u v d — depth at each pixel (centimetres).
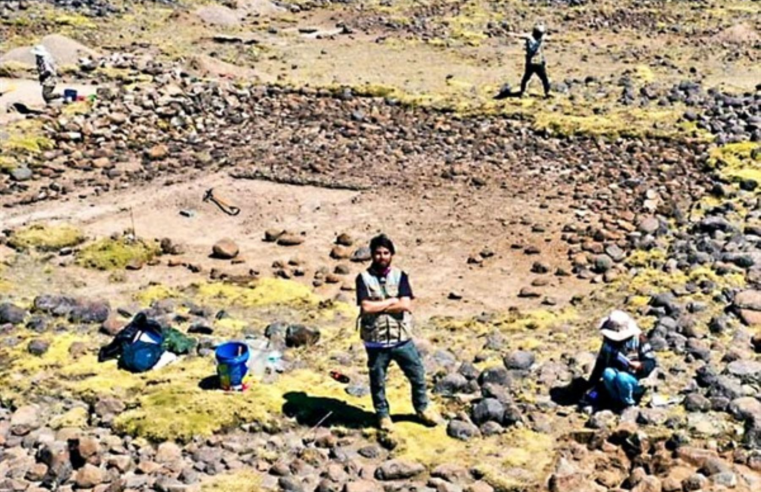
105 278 1509
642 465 980
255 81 2789
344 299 1435
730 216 1766
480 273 1547
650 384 1102
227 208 1833
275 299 1418
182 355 1211
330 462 985
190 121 2378
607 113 2523
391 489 937
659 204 1847
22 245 1602
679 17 4109
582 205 1858
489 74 3073
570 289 1473
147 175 2014
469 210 1836
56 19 3475
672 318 1309
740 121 2441
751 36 3722
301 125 2420
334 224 1772
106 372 1162
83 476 941
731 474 947
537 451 995
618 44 3603
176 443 1009
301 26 3859
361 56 3300
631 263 1550
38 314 1336
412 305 1421
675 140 2300
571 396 1113
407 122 2486
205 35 3519
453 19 4044
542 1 4466
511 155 2211
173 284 1489
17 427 1044
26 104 2314
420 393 1041
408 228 1747
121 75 2661
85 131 2217
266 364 1172
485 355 1215
